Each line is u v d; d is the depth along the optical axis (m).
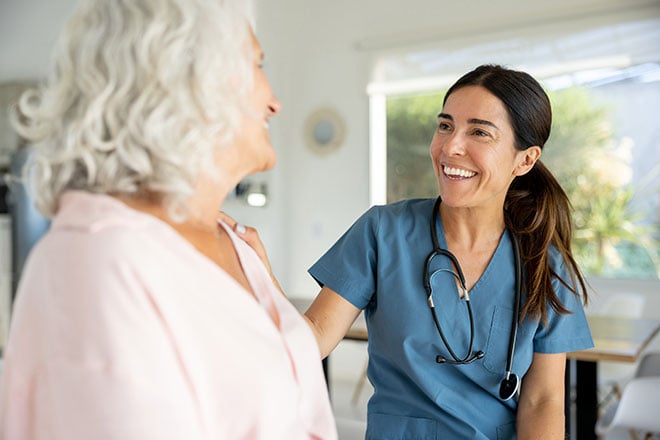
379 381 1.34
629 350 2.16
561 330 1.28
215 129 0.71
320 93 4.93
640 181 3.99
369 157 4.74
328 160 4.91
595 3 3.91
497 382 1.26
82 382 0.62
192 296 0.70
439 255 1.30
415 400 1.28
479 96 1.20
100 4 0.70
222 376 0.71
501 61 4.22
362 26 4.74
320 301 1.37
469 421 1.25
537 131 1.22
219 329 0.72
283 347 0.79
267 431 0.73
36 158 0.71
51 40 4.90
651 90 3.92
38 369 0.66
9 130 4.88
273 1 5.00
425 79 4.50
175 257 0.70
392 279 1.31
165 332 0.67
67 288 0.64
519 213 1.30
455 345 1.27
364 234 1.37
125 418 0.62
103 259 0.64
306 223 5.02
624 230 4.04
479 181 1.21
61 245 0.66
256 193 4.97
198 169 0.71
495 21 4.23
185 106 0.69
